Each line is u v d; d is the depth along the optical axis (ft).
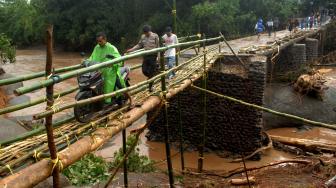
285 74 66.85
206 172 37.65
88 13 140.67
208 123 47.14
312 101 57.93
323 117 56.34
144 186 28.81
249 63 44.88
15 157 15.57
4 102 55.88
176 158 45.68
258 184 30.42
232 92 45.50
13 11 177.78
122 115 20.36
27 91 12.73
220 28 115.65
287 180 30.94
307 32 88.69
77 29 143.84
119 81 21.26
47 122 13.74
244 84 44.91
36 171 13.14
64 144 16.53
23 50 161.89
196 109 47.44
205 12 114.52
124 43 135.13
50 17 147.02
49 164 13.71
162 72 25.17
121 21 139.85
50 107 13.91
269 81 65.00
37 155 14.70
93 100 17.08
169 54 36.63
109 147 46.44
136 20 138.51
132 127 53.83
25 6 169.89
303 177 31.83
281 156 44.98
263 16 132.26
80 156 15.53
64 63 120.88
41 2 160.45
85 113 18.75
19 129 38.52
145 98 23.98
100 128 18.28
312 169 33.68
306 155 44.29
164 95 25.13
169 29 36.70
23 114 54.24
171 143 49.52
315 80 59.31
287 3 136.98
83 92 18.42
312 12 134.72
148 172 33.65
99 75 19.25
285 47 68.23
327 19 129.29
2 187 11.76
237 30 122.11
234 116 45.73
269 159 44.34
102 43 21.24
